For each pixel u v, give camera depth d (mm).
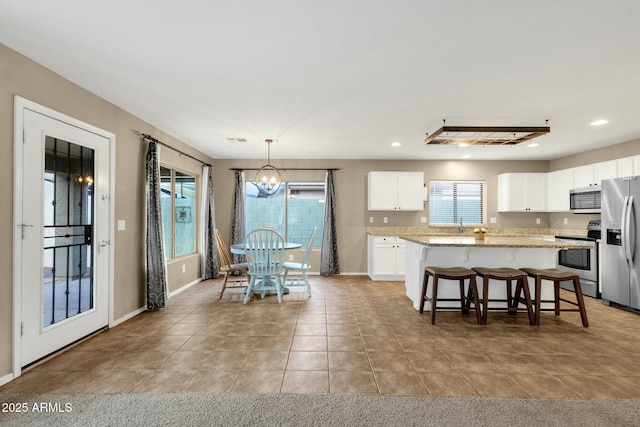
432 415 1897
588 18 1925
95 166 3146
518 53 2354
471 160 6496
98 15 1914
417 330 3291
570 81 2828
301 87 2986
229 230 6527
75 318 2893
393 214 6488
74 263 2906
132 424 1812
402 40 2191
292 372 2406
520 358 2652
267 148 5555
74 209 2900
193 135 4684
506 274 3467
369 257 6238
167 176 4863
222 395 2098
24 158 2381
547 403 2020
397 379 2309
